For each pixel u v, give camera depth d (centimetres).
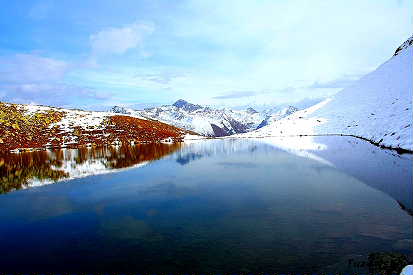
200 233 2197
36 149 9875
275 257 1753
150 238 2153
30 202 3281
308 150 7019
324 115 14112
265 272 1595
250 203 2930
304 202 2864
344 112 12912
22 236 2300
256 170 4797
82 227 2447
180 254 1870
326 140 9144
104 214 2775
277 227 2238
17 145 10150
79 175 4888
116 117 15375
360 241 1884
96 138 12019
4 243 2177
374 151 6047
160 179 4384
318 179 3841
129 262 1803
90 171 5262
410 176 3650
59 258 1903
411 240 1848
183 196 3338
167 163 6059
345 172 4147
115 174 4919
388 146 6375
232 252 1855
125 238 2175
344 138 9306
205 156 7069
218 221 2441
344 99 14912
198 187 3766
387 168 4219
